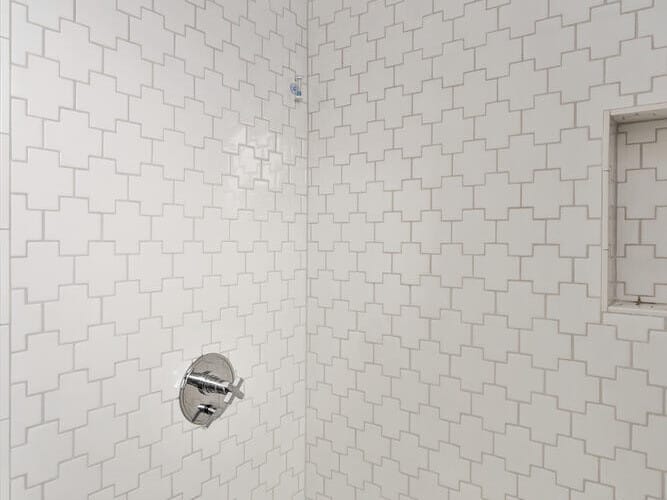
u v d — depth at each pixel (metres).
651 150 1.37
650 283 1.37
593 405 1.37
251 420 1.73
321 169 1.93
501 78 1.50
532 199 1.46
